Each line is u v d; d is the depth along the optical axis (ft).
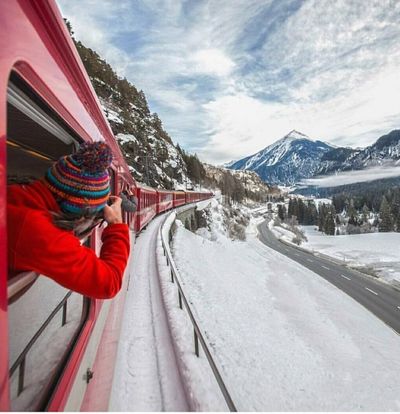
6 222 4.11
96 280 4.64
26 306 7.39
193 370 15.79
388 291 134.72
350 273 170.91
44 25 5.93
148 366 17.03
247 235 303.68
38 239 4.15
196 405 13.41
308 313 72.23
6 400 4.08
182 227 108.27
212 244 119.96
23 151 9.23
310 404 31.68
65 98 7.21
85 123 9.71
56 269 4.28
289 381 33.91
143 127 304.71
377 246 299.79
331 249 284.41
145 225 69.82
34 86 5.40
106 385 11.72
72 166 4.71
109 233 5.72
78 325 9.64
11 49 4.48
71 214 4.94
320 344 52.60
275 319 54.90
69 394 6.70
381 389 43.39
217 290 54.24
